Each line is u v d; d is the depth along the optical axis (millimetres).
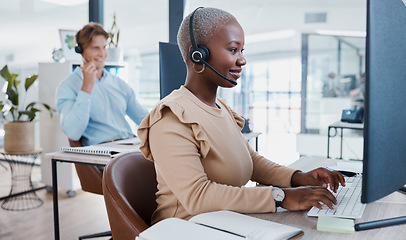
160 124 936
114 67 3389
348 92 4227
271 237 703
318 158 1602
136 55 3770
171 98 997
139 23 3686
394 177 812
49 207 3070
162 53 1837
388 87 767
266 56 4133
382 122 753
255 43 4090
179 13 3006
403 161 846
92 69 2486
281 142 4078
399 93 813
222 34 981
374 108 728
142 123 962
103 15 3680
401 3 819
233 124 1124
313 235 779
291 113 4152
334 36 4223
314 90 4230
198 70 1008
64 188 3387
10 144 3227
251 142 2488
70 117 2436
